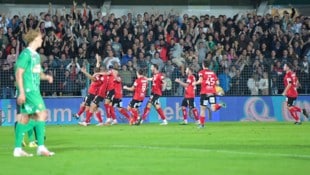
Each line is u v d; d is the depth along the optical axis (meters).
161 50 58.84
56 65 52.50
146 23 60.88
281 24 64.19
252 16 63.81
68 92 52.91
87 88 53.25
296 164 18.78
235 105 56.41
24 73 21.22
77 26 58.53
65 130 41.56
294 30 64.38
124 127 45.56
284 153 22.89
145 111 51.00
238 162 19.48
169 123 52.81
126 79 53.66
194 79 51.44
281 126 46.12
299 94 57.31
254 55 60.09
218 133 36.81
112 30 58.47
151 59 56.25
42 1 67.88
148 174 16.48
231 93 56.38
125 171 17.19
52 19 58.25
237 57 58.84
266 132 37.81
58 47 56.22
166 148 25.45
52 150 24.34
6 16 65.75
